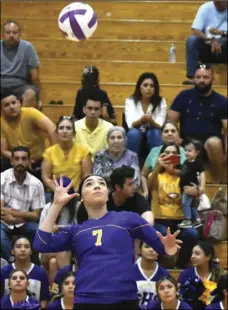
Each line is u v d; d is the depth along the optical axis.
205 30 20.80
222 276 14.55
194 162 16.59
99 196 10.37
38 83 20.14
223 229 16.67
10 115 17.75
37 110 17.95
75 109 18.36
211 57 20.75
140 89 18.08
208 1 22.94
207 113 18.25
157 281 14.28
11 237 16.25
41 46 21.86
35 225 16.23
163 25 22.48
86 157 16.89
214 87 20.16
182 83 20.45
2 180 16.50
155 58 21.84
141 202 14.48
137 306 10.09
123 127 18.05
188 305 14.13
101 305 9.92
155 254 14.86
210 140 17.72
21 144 17.81
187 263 16.25
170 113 18.42
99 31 22.39
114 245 10.15
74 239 10.32
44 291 15.16
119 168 14.38
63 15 13.06
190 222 16.19
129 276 10.05
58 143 17.14
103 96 18.38
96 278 9.98
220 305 14.50
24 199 16.48
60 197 10.45
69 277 14.34
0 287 15.07
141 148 17.69
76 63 21.16
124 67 21.14
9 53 19.88
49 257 15.70
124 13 22.84
